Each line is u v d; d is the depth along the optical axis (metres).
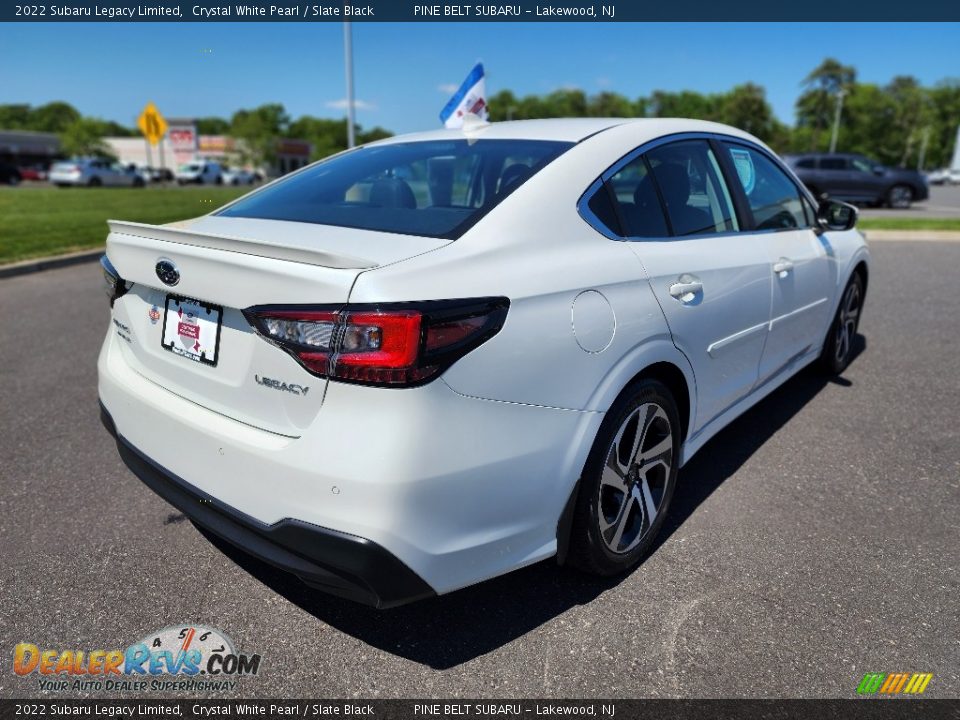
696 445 2.82
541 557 2.10
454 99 4.92
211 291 1.94
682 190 2.74
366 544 1.72
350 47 13.59
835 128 73.38
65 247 10.16
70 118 119.75
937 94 85.06
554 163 2.33
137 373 2.39
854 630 2.16
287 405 1.83
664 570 2.47
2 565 2.48
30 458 3.32
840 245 4.07
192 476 2.05
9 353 5.02
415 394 1.70
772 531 2.71
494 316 1.84
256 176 60.44
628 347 2.19
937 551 2.57
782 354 3.49
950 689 1.94
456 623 2.22
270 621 2.23
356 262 1.76
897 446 3.47
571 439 2.04
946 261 8.91
